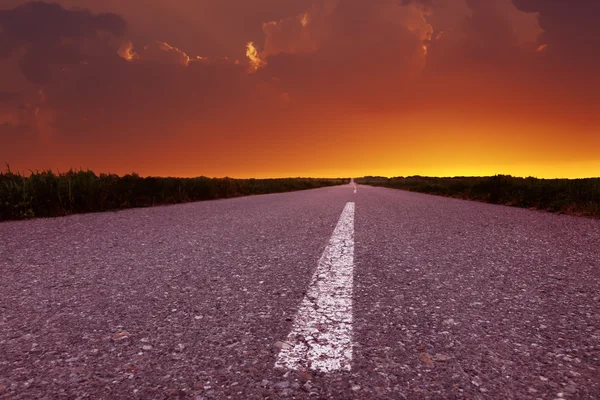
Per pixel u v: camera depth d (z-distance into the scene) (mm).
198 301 2221
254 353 1560
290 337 1714
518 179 14180
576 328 1808
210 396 1247
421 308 2092
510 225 5613
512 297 2279
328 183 54281
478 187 14203
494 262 3219
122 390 1289
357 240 4316
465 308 2088
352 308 2096
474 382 1328
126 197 9617
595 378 1357
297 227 5418
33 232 4938
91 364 1475
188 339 1699
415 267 3043
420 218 6578
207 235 4680
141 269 2992
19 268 3027
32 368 1446
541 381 1337
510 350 1576
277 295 2334
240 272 2896
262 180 30984
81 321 1919
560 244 4055
